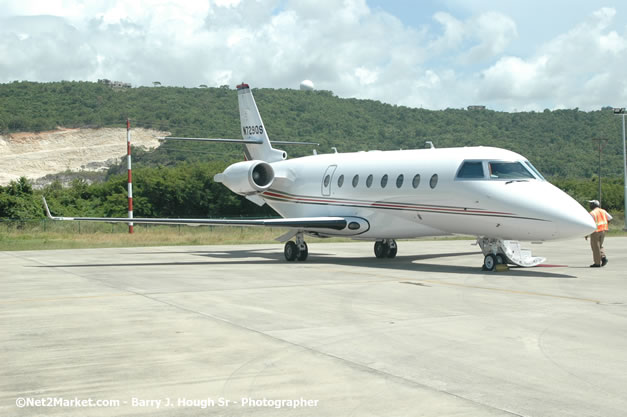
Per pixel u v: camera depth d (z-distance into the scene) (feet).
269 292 42.83
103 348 25.90
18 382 21.09
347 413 17.85
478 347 25.72
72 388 20.38
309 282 48.78
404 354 24.57
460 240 118.32
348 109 545.44
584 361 23.48
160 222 65.98
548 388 20.12
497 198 53.47
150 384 20.75
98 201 191.93
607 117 524.11
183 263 68.08
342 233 69.82
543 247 96.22
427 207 59.77
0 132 422.82
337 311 34.65
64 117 458.09
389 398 19.13
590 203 62.69
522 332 28.73
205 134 448.24
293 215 79.77
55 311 35.35
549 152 461.78
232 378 21.35
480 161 56.13
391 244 74.90
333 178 72.59
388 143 489.67
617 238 120.98
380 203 65.41
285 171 80.69
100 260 72.69
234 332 28.91
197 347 25.93
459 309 35.27
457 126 530.68
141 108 489.26
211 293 42.45
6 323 31.68
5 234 121.70
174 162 375.25
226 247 99.25
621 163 424.05
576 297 40.04
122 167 368.48
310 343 26.55
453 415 17.66
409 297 40.11
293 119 503.20
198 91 550.77
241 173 76.33
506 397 19.22
